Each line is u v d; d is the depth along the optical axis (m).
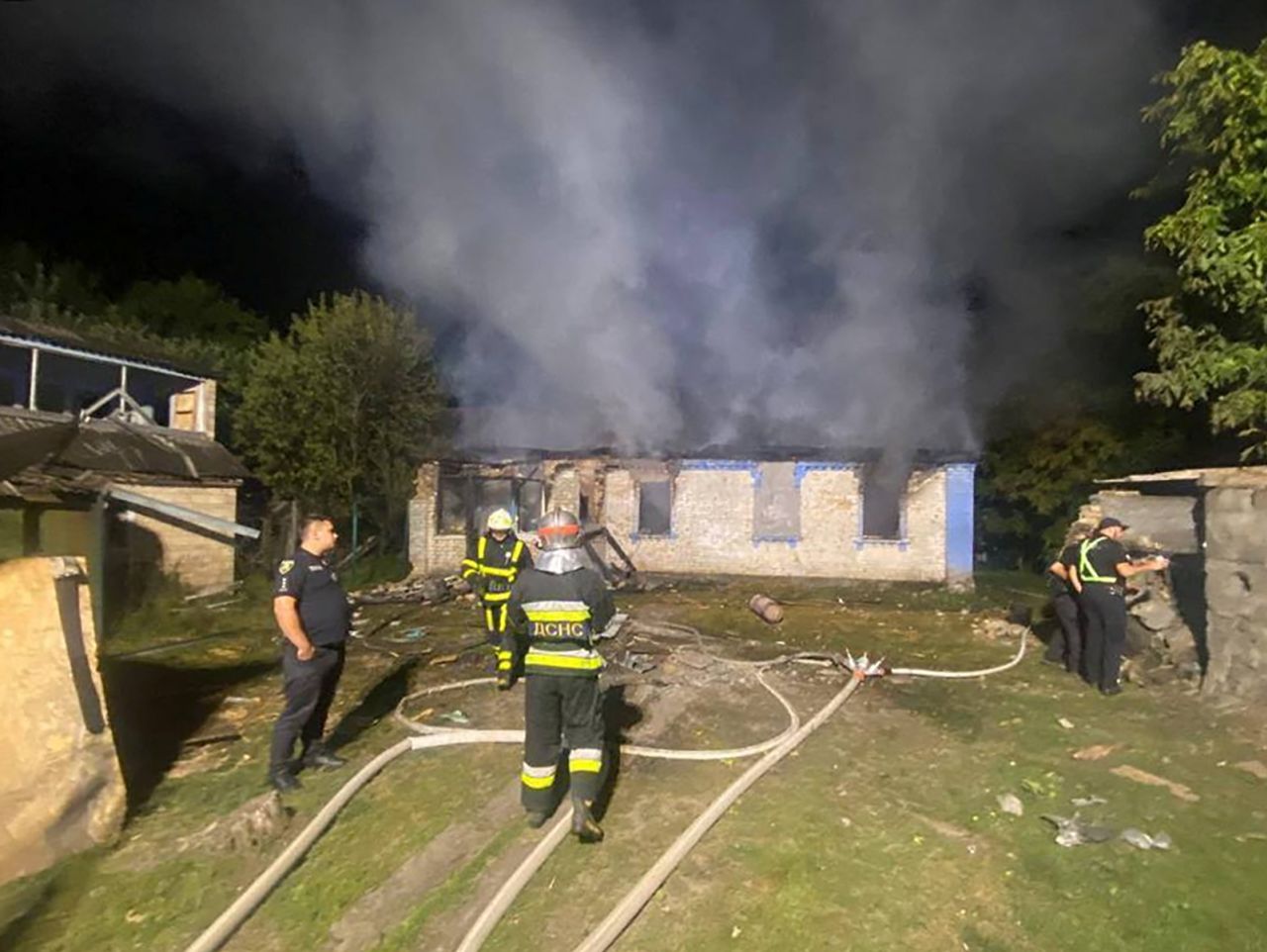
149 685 7.92
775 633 10.49
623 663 8.12
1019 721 6.22
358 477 18.41
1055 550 19.72
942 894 3.71
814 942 3.36
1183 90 8.15
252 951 3.46
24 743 4.18
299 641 4.93
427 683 7.81
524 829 4.40
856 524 18.19
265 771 5.40
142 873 4.07
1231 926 3.43
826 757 5.45
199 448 14.66
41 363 14.94
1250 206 8.00
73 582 4.55
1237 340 9.19
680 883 3.82
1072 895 3.69
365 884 3.95
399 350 18.64
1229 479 6.67
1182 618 7.61
